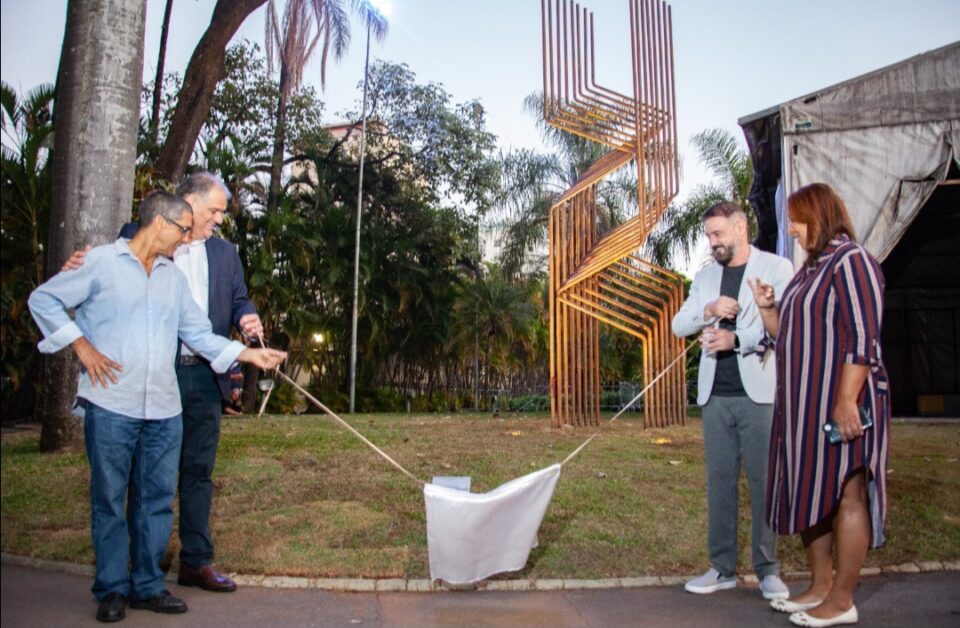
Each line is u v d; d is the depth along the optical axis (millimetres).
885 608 3434
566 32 10203
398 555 4102
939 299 17094
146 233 3387
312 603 3473
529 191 23953
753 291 3574
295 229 20922
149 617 3248
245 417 12891
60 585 3627
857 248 3221
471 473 6305
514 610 3422
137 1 7195
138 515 3387
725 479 3748
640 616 3352
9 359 11594
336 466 6559
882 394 3176
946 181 10133
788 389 3295
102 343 3289
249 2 12812
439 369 25781
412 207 24469
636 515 4941
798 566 4133
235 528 4543
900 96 10023
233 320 4066
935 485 6125
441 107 24641
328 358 23359
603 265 10219
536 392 28016
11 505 4953
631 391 21375
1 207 7020
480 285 24203
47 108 10727
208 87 12891
